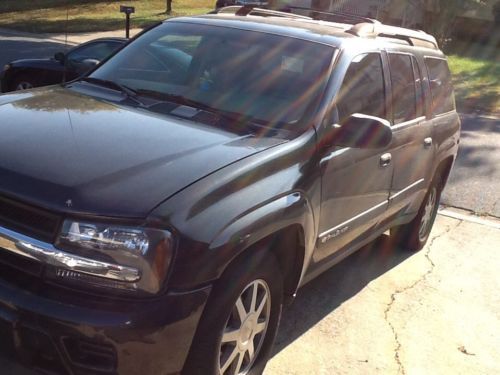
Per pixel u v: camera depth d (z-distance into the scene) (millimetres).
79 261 2467
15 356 2570
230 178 2797
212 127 3367
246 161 2949
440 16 24203
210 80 3865
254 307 3047
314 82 3701
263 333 3240
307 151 3340
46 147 2832
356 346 3938
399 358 3873
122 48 4414
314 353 3777
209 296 2658
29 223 2547
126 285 2479
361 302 4539
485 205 7379
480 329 4387
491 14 27766
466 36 28062
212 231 2613
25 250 2520
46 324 2438
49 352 2502
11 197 2566
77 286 2496
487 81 18266
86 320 2406
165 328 2484
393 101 4398
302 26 4309
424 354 3963
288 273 3465
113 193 2545
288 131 3434
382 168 4168
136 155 2834
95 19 27047
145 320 2443
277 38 4043
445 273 5285
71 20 26703
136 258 2471
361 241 4406
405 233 5578
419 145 4781
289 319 4148
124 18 27359
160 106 3627
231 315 2904
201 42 4129
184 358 2633
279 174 3092
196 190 2650
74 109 3418
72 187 2547
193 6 33531
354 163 3742
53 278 2504
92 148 2859
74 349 2479
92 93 3850
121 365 2455
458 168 8953
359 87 3979
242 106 3639
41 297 2475
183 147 2990
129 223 2480
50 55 17375
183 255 2525
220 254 2627
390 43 4590
